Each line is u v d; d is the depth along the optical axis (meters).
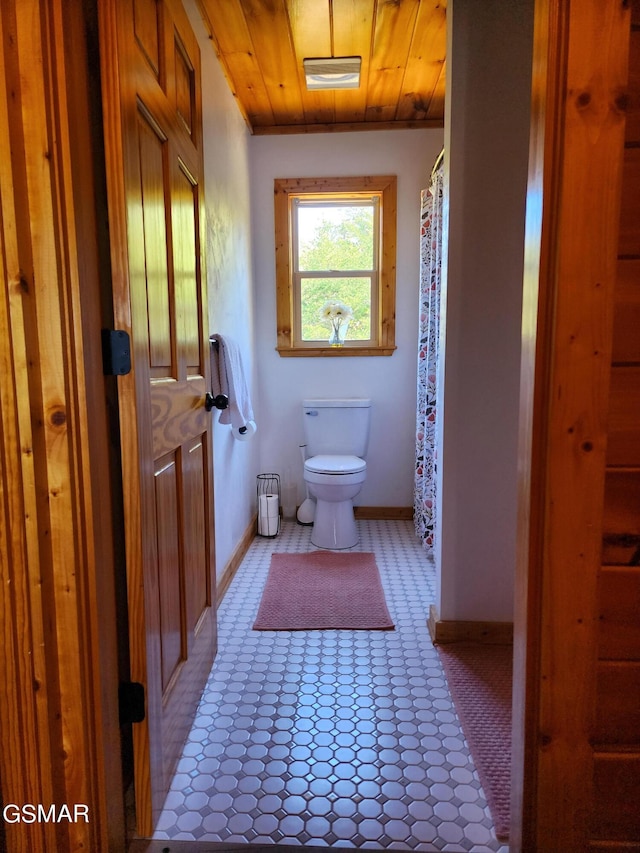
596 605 0.91
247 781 1.28
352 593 2.31
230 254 2.55
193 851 1.10
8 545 0.92
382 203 3.18
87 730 0.98
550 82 0.83
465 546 1.86
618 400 0.88
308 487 2.95
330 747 1.39
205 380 1.69
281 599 2.26
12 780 0.96
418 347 3.05
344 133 3.12
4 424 0.90
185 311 1.48
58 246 0.89
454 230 1.73
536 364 0.89
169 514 1.32
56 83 0.87
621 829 0.95
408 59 2.37
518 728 0.99
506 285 1.74
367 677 1.71
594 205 0.84
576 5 0.80
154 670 1.15
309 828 1.15
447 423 1.81
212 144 2.21
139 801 1.12
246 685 1.67
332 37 2.18
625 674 0.93
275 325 3.29
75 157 0.91
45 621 0.94
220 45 2.23
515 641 1.00
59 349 0.90
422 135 3.10
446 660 1.79
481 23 1.64
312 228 3.31
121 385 1.04
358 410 3.15
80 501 0.95
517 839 0.99
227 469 2.43
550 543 0.90
